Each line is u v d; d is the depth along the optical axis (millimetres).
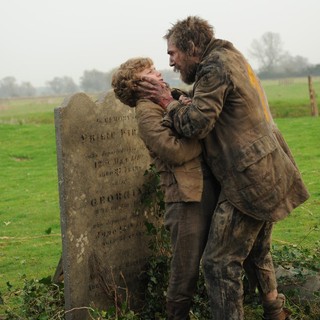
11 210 12859
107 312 5414
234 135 4656
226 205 4762
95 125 5656
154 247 6164
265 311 5246
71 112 5453
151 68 5109
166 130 4809
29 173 18188
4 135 26578
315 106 30906
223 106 4676
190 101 4801
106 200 5789
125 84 5051
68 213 5457
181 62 4875
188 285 5023
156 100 4969
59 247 9664
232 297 4766
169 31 4973
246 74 4695
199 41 4809
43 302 5781
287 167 4785
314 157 17641
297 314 5699
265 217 4664
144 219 6141
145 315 5906
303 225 9961
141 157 6082
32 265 8625
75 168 5504
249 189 4645
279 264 6340
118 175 5887
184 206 4938
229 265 4766
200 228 4953
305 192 4891
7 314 5797
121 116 5887
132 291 6055
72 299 5496
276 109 33906
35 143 24578
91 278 5680
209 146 4781
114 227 5875
